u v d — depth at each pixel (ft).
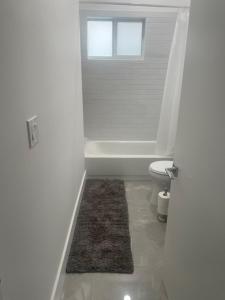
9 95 2.52
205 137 2.99
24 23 2.90
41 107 3.61
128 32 10.64
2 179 2.38
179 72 9.20
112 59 10.73
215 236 2.70
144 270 5.66
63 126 5.26
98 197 8.61
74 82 6.72
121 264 5.75
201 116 3.11
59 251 5.11
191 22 3.50
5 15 2.39
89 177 10.19
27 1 2.98
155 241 6.63
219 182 2.61
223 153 2.53
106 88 11.19
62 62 5.06
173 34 9.63
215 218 2.70
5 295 2.49
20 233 2.88
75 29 6.79
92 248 6.22
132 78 11.04
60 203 5.08
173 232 4.44
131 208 8.19
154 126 11.94
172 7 8.73
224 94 2.51
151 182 10.06
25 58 2.95
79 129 7.93
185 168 3.74
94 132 12.01
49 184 4.14
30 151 3.18
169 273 4.74
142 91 11.28
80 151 8.29
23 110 2.91
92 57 10.81
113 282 5.32
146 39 10.37
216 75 2.69
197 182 3.25
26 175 3.05
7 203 2.50
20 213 2.87
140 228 7.16
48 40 3.94
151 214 7.86
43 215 3.81
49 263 4.27
